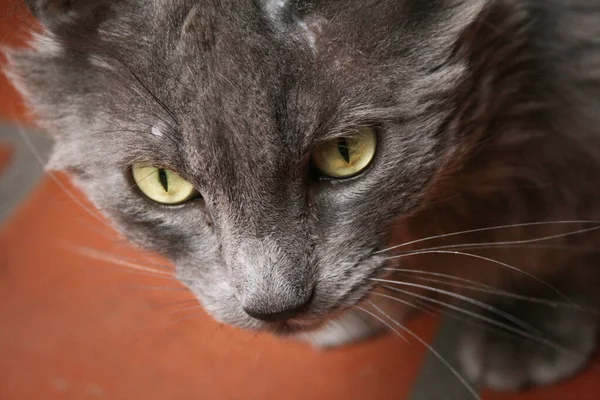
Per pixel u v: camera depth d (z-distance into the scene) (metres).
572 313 0.30
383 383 0.30
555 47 0.26
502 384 0.29
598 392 0.29
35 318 0.33
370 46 0.22
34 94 0.25
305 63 0.22
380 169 0.23
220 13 0.22
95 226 0.35
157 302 0.33
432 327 0.31
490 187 0.27
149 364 0.32
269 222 0.23
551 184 0.27
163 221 0.25
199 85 0.22
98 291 0.34
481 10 0.23
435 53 0.23
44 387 0.32
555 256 0.29
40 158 0.32
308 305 0.24
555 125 0.26
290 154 0.22
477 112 0.25
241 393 0.31
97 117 0.24
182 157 0.23
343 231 0.24
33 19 0.24
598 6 0.26
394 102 0.23
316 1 0.22
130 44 0.22
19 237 0.35
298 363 0.31
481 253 0.29
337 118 0.23
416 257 0.28
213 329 0.32
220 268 0.24
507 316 0.29
